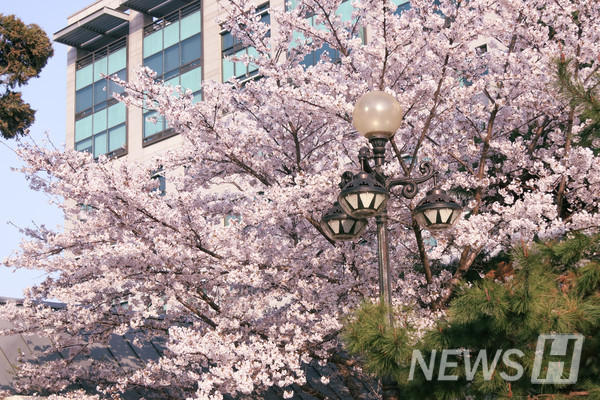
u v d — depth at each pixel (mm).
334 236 8641
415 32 11172
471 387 7684
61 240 12688
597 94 8695
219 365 11297
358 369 12133
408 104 11008
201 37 35125
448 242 12398
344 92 11148
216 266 11891
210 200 13750
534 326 6926
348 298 11781
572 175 11516
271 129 13211
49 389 13625
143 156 36281
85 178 12266
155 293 12445
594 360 7543
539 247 7660
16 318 13344
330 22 12211
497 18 12047
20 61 23641
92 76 39375
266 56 12969
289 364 11094
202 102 11883
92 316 13133
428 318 10812
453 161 12797
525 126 13383
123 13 38281
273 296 12219
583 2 12062
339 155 12320
